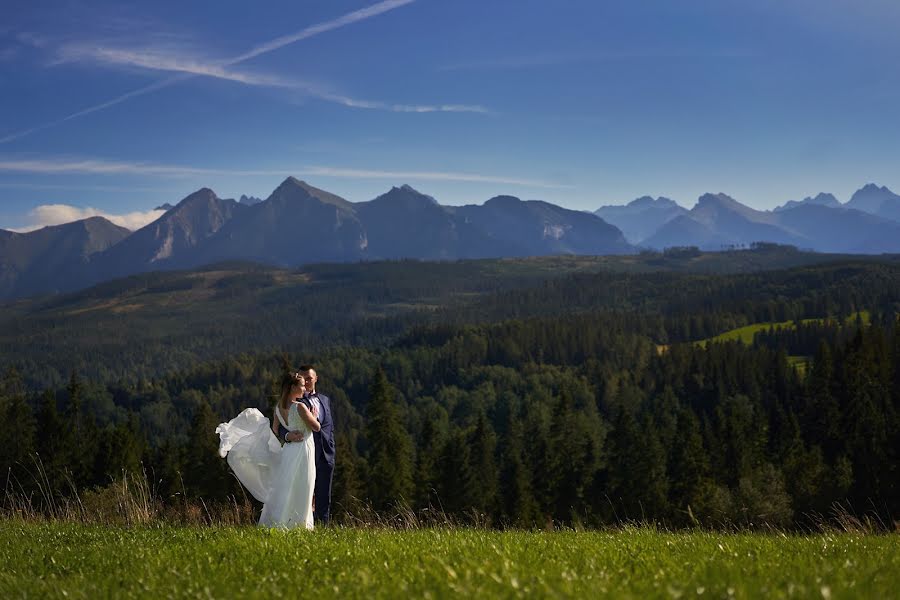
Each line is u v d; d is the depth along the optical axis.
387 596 4.17
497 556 5.64
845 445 74.25
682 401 141.25
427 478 64.81
